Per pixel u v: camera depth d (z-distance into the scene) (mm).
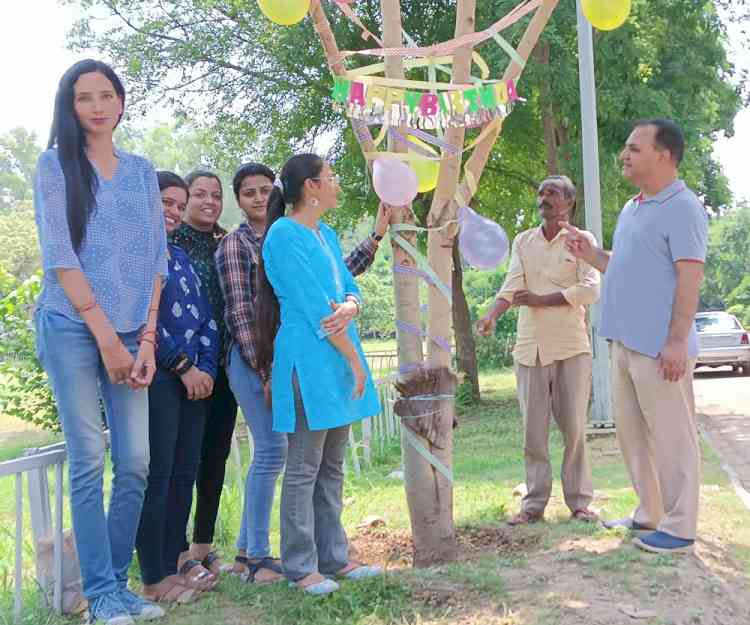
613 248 4715
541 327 5320
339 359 3953
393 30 4227
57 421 8609
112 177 3803
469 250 4215
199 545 4547
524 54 4086
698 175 13719
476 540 4973
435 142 4219
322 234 4199
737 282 63812
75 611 4031
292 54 12367
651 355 4422
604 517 5414
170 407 4066
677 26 12734
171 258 4238
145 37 13383
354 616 3631
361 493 6859
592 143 9945
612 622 3486
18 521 3861
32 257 44062
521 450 9305
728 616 3701
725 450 9289
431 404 4328
